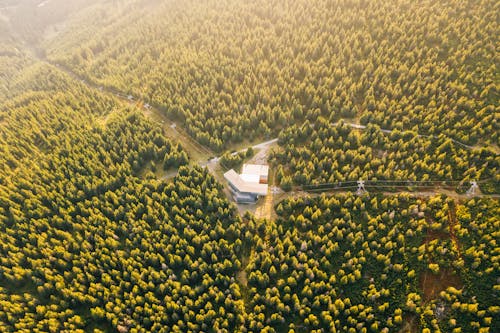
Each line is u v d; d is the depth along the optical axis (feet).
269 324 204.33
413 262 214.48
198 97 343.05
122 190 278.46
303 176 263.90
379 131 277.85
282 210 251.80
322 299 204.44
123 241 255.70
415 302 199.93
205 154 314.96
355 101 315.58
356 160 264.93
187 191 268.21
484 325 188.14
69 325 213.66
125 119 340.39
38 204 279.69
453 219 228.63
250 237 240.73
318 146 280.31
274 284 220.64
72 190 282.77
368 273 215.92
